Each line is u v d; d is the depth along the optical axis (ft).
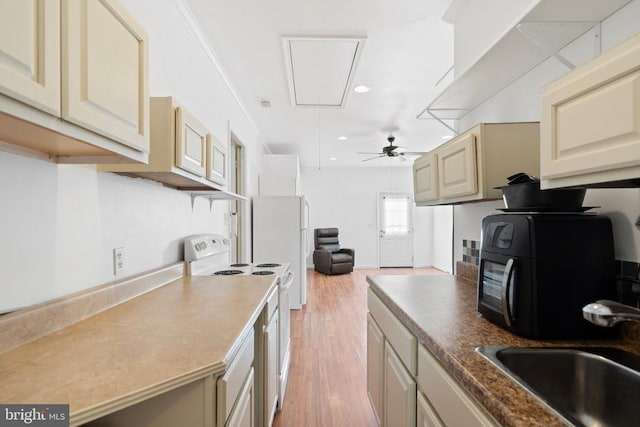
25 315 3.05
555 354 3.16
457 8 6.57
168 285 5.85
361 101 11.55
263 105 12.04
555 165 3.04
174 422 2.71
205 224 8.30
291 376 8.40
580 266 3.46
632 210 3.56
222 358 2.83
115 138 2.95
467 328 3.82
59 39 2.26
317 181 26.55
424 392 3.79
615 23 3.78
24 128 2.37
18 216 3.05
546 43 4.46
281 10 6.59
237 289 5.54
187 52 6.83
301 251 14.67
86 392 2.23
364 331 11.67
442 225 25.27
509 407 2.21
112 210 4.47
